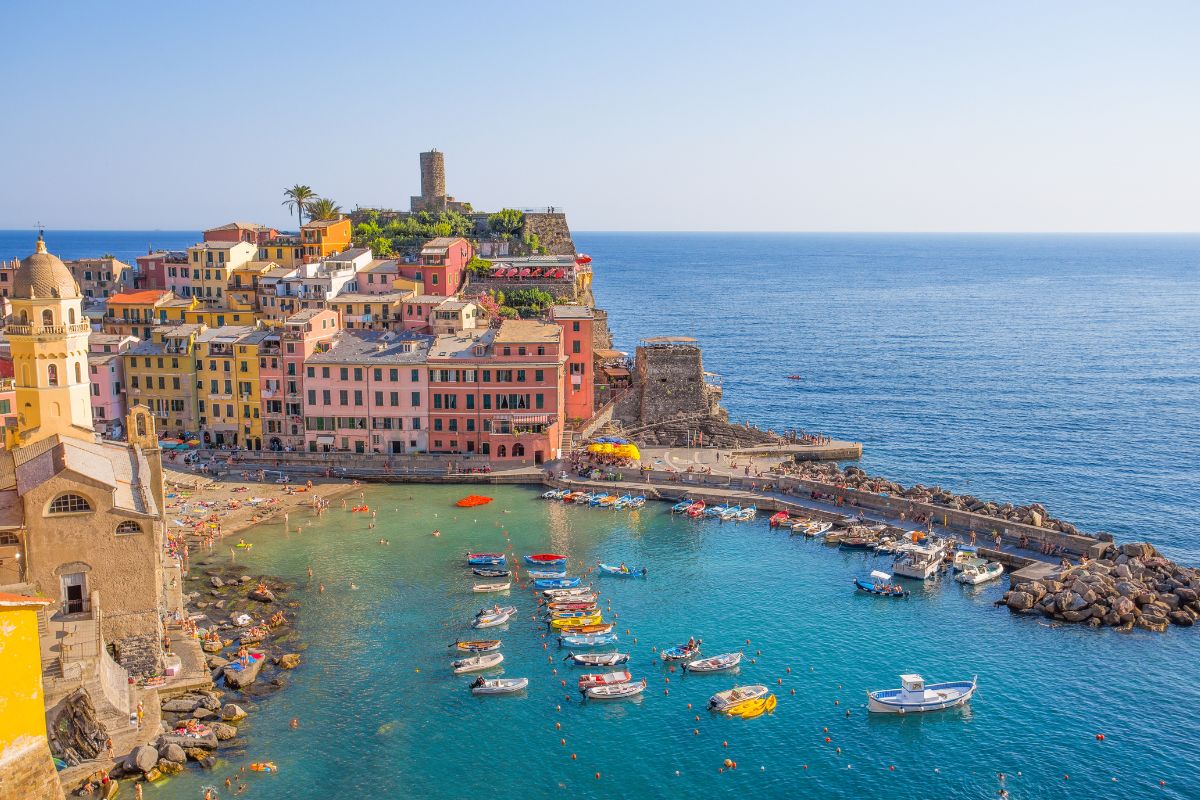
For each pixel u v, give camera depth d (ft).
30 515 269.85
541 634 334.65
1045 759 261.65
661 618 347.97
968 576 377.71
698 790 248.32
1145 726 276.82
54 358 312.71
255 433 543.80
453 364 524.52
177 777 247.91
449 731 273.75
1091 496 515.91
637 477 507.30
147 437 339.57
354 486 502.79
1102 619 341.62
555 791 247.29
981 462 585.63
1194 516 481.46
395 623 341.00
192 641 312.29
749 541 427.33
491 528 442.09
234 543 418.51
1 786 157.89
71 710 244.42
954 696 288.10
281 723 275.59
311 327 536.01
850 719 281.33
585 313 581.12
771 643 328.29
